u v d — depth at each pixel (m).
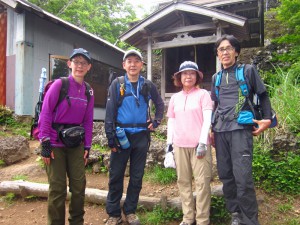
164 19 9.27
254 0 10.65
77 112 2.98
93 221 3.62
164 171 4.71
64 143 2.85
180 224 3.25
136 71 3.32
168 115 3.49
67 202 4.11
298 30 7.47
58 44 10.11
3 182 4.48
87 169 5.23
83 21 17.92
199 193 3.13
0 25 9.24
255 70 2.92
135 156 3.41
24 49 8.70
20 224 3.59
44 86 3.12
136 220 3.34
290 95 5.30
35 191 4.21
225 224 3.39
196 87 3.37
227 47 3.01
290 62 9.30
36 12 8.60
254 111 2.88
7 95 9.00
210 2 11.53
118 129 3.20
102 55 12.78
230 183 3.06
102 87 12.68
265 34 11.93
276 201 3.80
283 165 4.21
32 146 6.78
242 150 2.85
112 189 3.37
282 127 4.79
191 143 3.17
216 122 3.09
